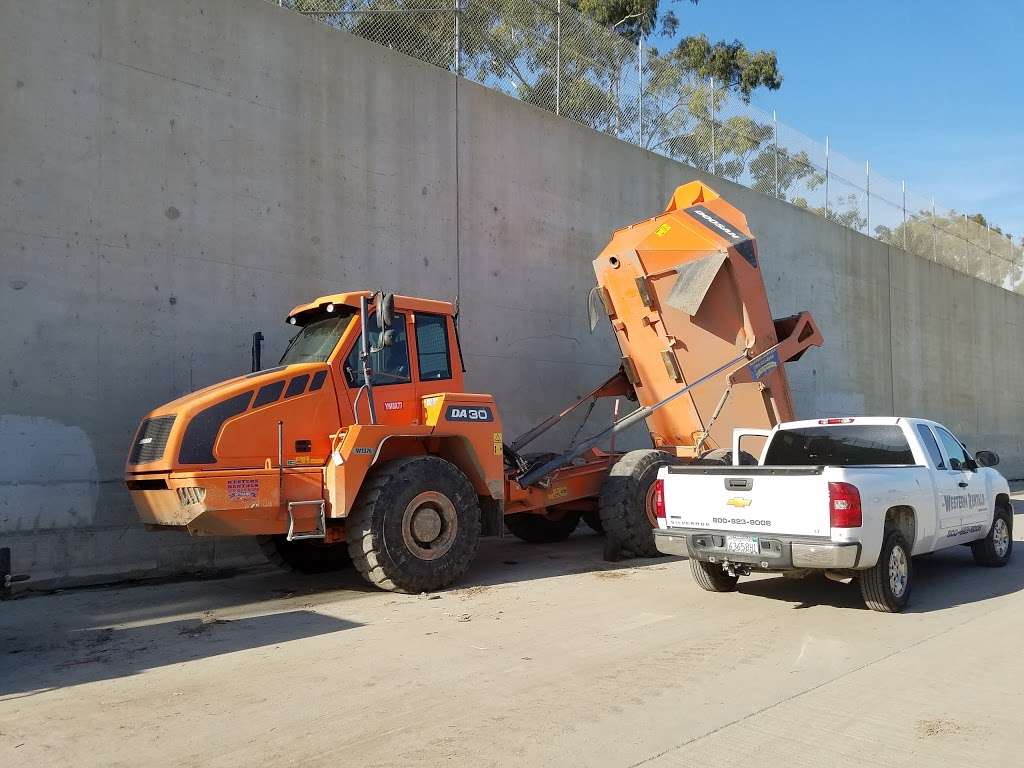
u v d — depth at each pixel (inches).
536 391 588.1
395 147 515.2
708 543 292.2
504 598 319.9
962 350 1195.9
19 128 368.8
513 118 591.5
